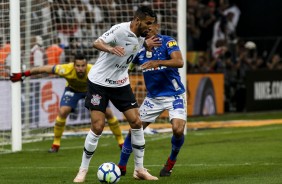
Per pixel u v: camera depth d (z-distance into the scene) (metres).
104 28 34.09
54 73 26.06
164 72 19.64
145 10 17.53
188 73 39.50
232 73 43.66
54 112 33.31
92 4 34.25
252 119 39.34
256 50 46.94
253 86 43.22
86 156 18.41
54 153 26.27
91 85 18.14
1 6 28.38
